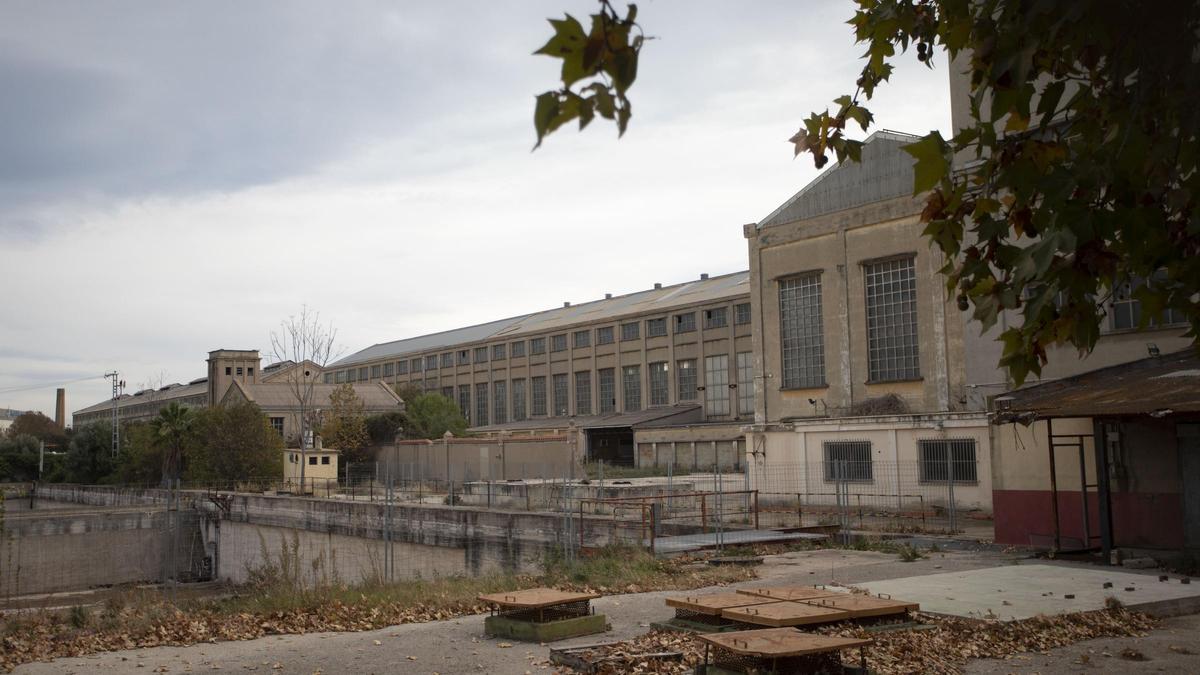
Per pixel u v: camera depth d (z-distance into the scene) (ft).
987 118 77.56
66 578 146.61
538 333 318.86
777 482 132.36
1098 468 60.49
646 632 37.76
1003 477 73.46
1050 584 47.73
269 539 157.17
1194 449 62.08
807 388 144.15
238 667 33.96
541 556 83.61
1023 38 14.74
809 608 34.32
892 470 118.21
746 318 244.83
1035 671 30.71
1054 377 76.84
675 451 229.04
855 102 20.54
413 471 238.27
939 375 126.93
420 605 48.29
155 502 194.18
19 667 35.19
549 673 31.32
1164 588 45.73
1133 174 14.32
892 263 134.82
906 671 29.91
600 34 9.36
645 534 79.77
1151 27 14.34
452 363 363.15
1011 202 16.94
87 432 295.28
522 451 201.87
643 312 277.03
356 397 274.16
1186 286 15.25
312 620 44.91
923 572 56.90
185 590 112.27
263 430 227.40
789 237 148.15
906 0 19.07
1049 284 14.46
